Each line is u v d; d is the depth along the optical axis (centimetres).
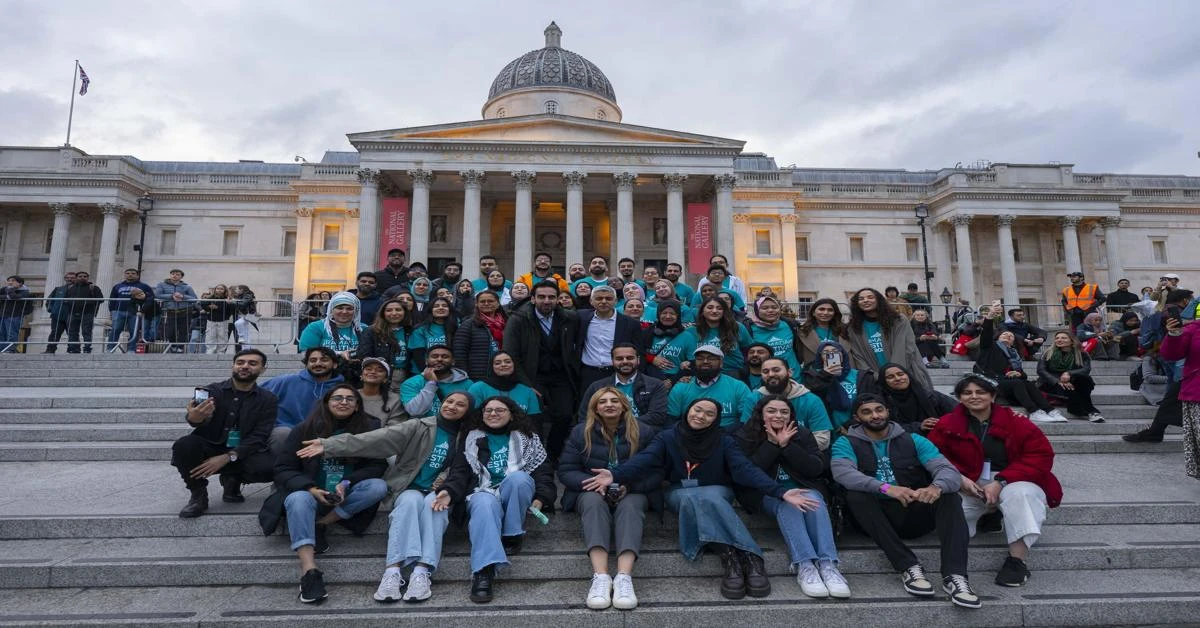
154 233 4341
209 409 637
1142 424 1012
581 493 595
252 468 661
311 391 742
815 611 506
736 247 4312
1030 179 4416
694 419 607
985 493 590
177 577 549
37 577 539
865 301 831
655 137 3791
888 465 602
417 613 499
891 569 576
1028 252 4600
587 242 4341
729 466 613
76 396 1105
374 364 699
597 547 546
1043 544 609
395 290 1033
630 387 716
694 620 501
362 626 490
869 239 4622
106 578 545
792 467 612
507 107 4788
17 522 613
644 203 4322
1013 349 1083
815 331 860
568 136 3797
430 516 559
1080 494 729
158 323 1695
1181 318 1029
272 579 554
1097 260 4681
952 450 638
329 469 609
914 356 806
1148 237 4722
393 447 618
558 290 848
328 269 4194
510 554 586
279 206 4438
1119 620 510
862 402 614
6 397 1084
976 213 4303
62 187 4028
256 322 1744
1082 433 1000
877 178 5334
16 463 869
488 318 851
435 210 4216
